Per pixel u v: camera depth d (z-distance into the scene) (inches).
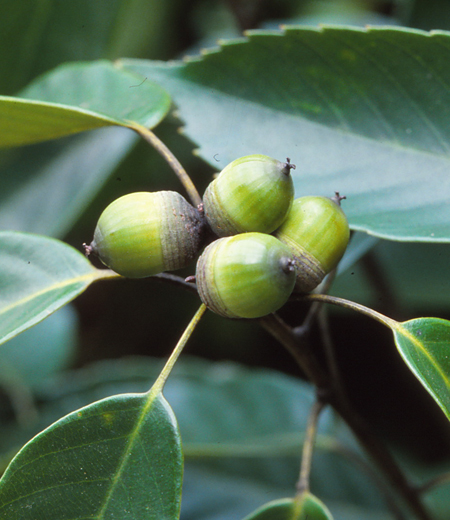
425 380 8.8
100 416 9.1
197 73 10.6
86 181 13.0
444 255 12.9
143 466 9.1
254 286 8.8
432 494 12.4
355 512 12.6
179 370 13.9
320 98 10.4
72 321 14.6
